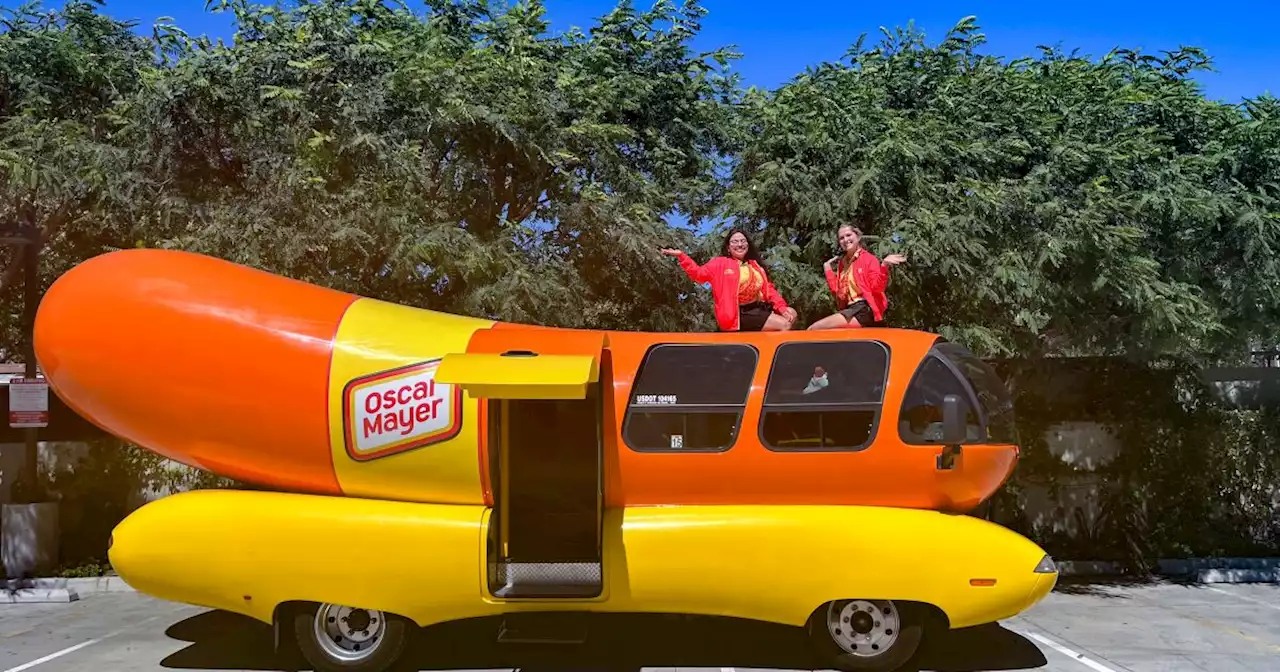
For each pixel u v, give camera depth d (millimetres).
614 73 12336
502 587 6926
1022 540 6898
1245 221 10008
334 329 7285
